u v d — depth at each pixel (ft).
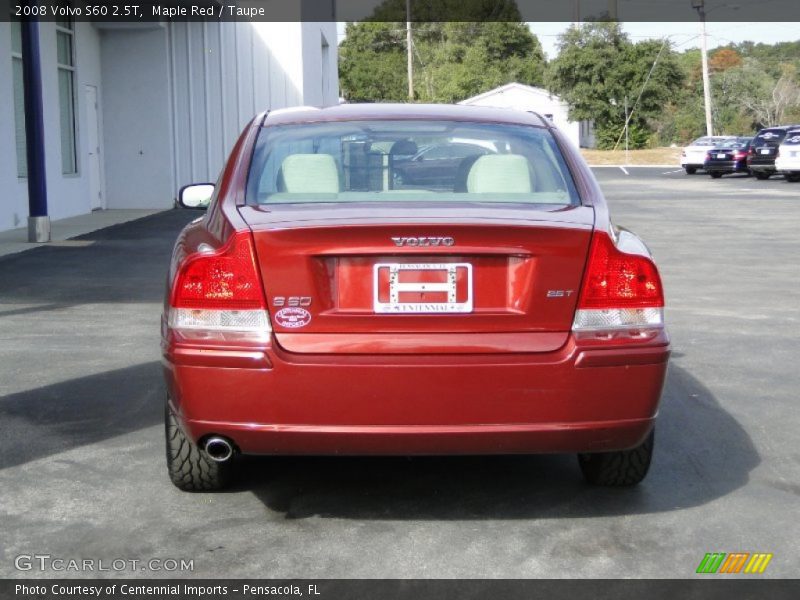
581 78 217.56
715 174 131.75
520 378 12.41
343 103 17.13
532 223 12.61
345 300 12.49
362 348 12.39
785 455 16.74
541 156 14.99
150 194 77.66
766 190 100.68
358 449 12.55
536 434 12.53
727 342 26.12
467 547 12.86
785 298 33.73
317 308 12.46
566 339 12.63
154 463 16.11
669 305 32.24
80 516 13.88
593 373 12.51
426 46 304.50
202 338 12.55
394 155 14.80
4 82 53.83
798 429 18.25
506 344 12.48
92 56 73.41
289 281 12.45
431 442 12.48
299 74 118.52
